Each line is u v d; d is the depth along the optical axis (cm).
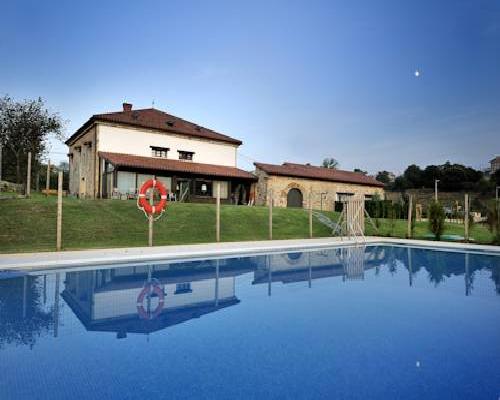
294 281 883
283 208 2355
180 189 2422
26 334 489
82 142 2689
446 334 517
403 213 2711
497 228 1466
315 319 582
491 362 417
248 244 1334
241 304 669
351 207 1744
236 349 450
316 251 1340
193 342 473
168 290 755
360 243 1514
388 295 756
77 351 435
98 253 1005
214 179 2589
